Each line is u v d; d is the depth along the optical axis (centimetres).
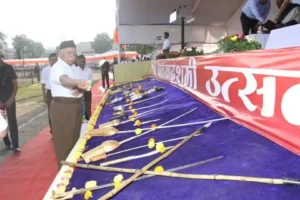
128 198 151
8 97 487
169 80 548
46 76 553
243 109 226
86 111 602
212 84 288
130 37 1421
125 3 1177
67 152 326
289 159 159
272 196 131
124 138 262
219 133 221
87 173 191
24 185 362
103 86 1667
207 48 1441
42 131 662
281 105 179
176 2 1183
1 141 573
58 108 316
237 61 232
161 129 270
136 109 405
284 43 308
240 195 136
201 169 169
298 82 165
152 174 170
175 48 1451
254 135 200
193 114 295
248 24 526
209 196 140
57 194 159
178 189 152
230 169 162
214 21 1376
